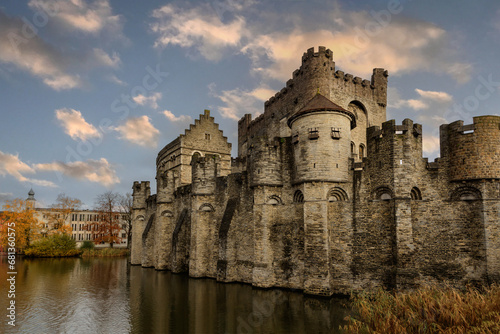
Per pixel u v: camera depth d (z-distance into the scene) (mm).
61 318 25484
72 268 53625
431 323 16281
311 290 30156
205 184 43062
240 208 38594
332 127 31719
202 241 42312
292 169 34750
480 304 17359
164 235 51531
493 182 26625
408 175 28438
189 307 27734
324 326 22578
